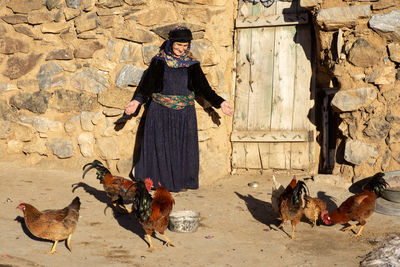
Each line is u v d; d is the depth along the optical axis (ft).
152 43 28.04
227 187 26.37
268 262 16.30
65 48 29.32
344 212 19.11
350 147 25.04
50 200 22.74
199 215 19.97
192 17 27.78
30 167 29.32
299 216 18.79
